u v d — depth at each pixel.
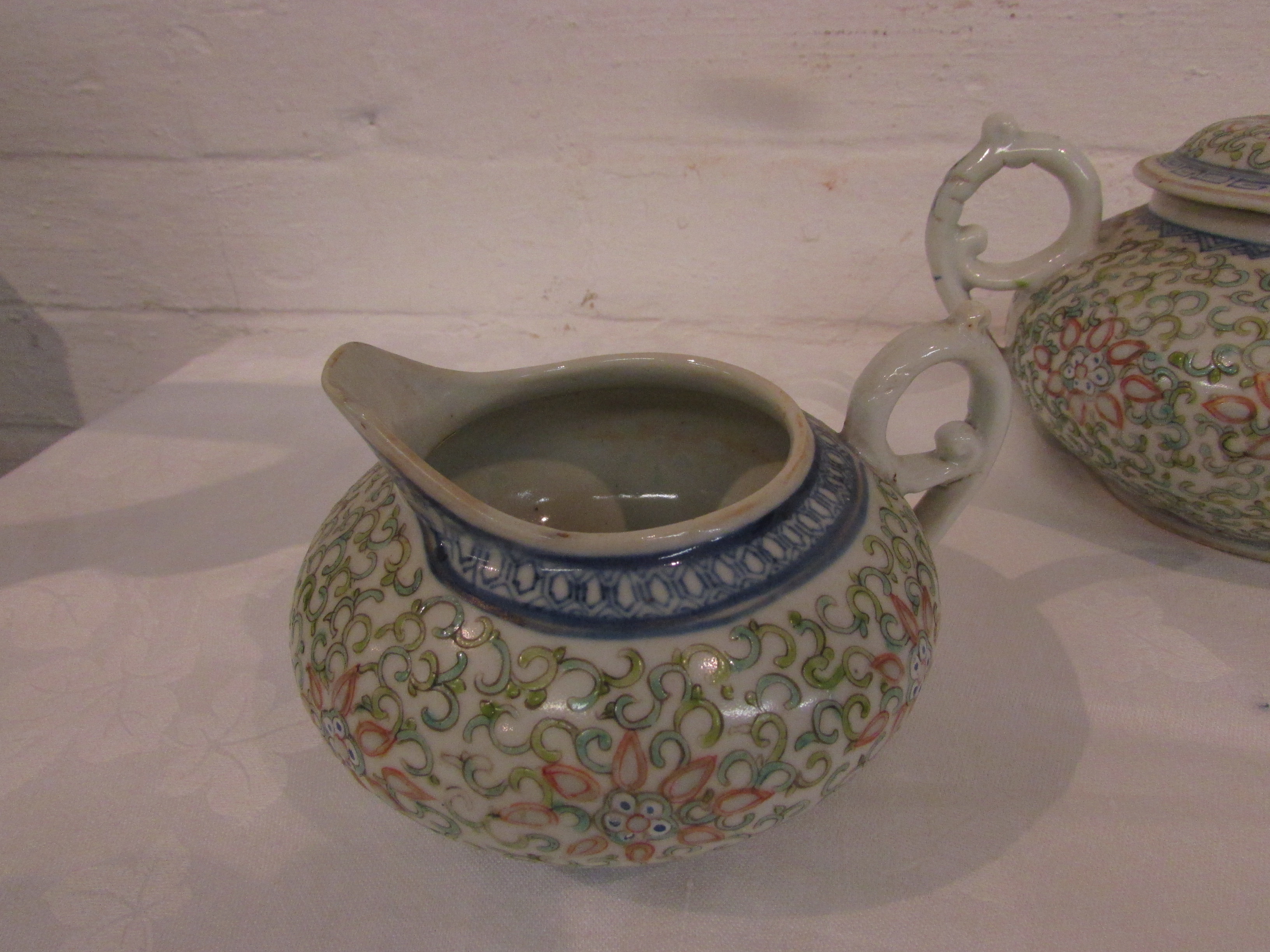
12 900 0.49
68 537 0.79
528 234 1.13
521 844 0.40
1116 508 0.78
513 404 0.52
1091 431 0.69
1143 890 0.48
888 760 0.55
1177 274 0.65
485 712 0.38
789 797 0.40
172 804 0.54
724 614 0.38
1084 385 0.68
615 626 0.38
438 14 0.98
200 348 1.30
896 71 0.97
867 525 0.44
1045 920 0.46
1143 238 0.70
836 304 1.14
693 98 1.01
